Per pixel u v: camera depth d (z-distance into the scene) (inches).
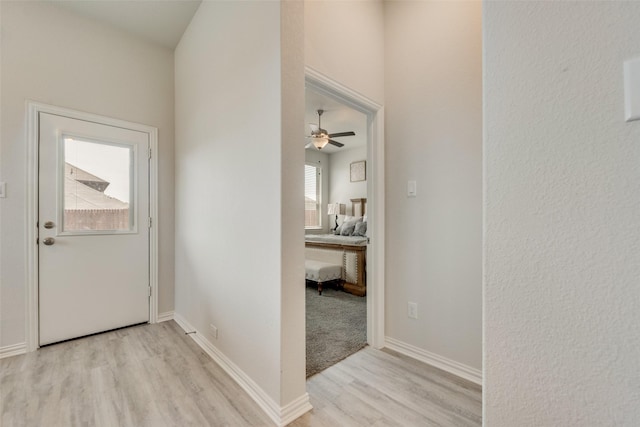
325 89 76.6
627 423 19.0
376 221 89.4
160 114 113.2
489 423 25.0
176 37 109.2
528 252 22.7
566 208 21.0
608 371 19.7
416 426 55.9
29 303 86.0
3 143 83.3
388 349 88.5
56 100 91.8
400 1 88.3
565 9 21.1
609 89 19.3
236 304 72.6
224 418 57.9
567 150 20.9
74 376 72.0
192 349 87.4
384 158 90.7
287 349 58.4
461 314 74.3
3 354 81.9
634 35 18.4
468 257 73.2
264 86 62.4
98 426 55.3
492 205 24.5
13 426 55.0
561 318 21.4
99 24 100.3
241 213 70.9
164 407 60.9
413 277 83.9
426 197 81.1
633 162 18.4
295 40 60.7
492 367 24.7
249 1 67.5
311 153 265.4
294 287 60.2
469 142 73.2
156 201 111.1
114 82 103.0
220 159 80.7
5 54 84.0
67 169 94.0
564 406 21.4
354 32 82.4
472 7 73.3
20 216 85.4
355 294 150.1
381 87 90.5
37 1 89.3
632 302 18.7
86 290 96.5
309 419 58.1
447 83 77.2
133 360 80.3
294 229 60.4
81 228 96.5
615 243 19.2
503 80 24.0
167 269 113.9
